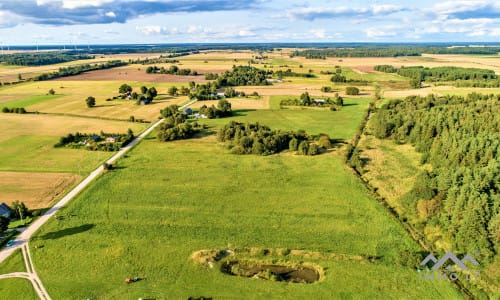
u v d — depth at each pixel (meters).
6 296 43.44
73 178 77.62
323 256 52.06
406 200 66.62
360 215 63.16
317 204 67.00
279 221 61.03
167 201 67.38
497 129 95.81
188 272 48.12
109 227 58.41
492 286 46.44
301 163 87.88
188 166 85.00
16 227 58.03
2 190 71.25
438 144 86.88
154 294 44.09
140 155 92.50
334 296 44.50
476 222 52.84
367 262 50.72
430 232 58.09
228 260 51.19
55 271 47.94
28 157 90.31
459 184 63.72
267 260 51.31
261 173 81.25
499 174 63.97
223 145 100.94
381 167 86.81
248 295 44.47
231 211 64.06
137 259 50.56
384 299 44.06
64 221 60.09
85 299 43.03
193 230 57.94
